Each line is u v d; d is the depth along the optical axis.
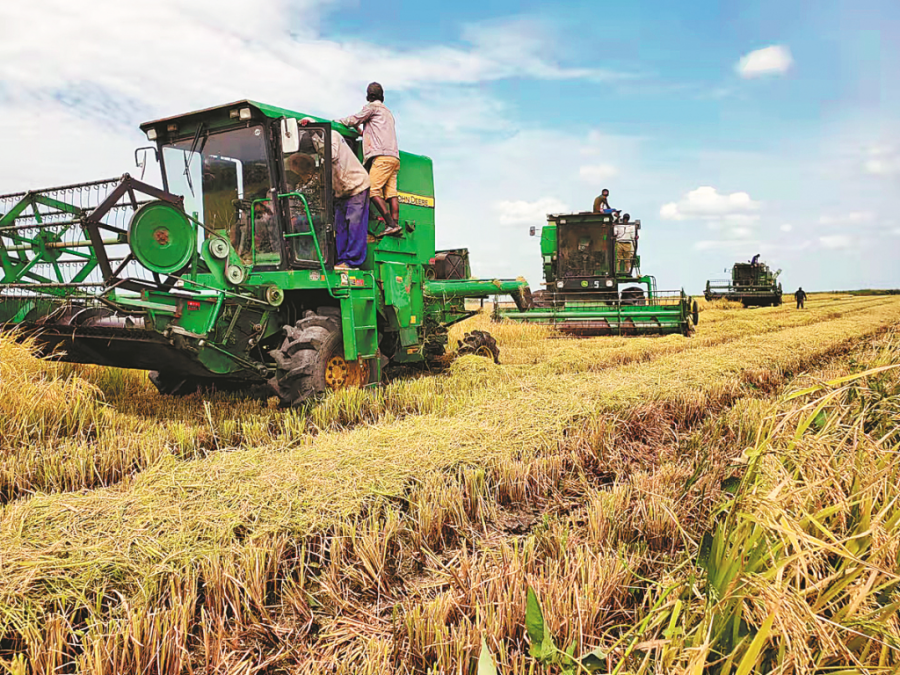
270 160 6.19
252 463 4.20
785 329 16.20
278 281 6.30
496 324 16.41
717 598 1.95
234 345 6.06
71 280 5.73
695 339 13.66
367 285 7.14
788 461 2.34
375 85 7.45
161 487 3.75
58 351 6.12
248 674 2.34
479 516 3.74
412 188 8.46
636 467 4.65
